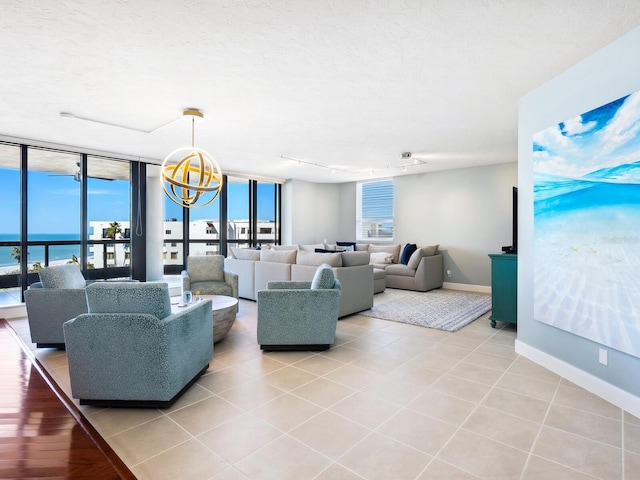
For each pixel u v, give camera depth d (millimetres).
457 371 2854
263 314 3271
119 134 4453
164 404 2238
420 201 7531
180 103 3383
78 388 2223
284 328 3287
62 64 2584
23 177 4793
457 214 7004
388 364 3008
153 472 1633
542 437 1920
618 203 2197
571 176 2562
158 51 2402
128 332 2180
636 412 2137
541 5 1917
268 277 5383
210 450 1806
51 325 3346
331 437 1921
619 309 2207
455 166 6738
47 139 4711
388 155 5766
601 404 2293
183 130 4289
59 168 5539
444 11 1975
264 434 1952
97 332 2186
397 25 2109
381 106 3492
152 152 5527
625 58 2195
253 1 1878
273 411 2207
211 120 3900
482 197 6680
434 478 1594
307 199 8680
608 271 2271
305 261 4867
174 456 1755
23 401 2365
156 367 2195
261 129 4266
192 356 2531
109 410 2227
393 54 2461
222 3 1893
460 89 3070
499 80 2879
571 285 2578
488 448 1820
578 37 2234
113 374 2207
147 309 2246
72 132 4371
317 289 3363
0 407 2279
